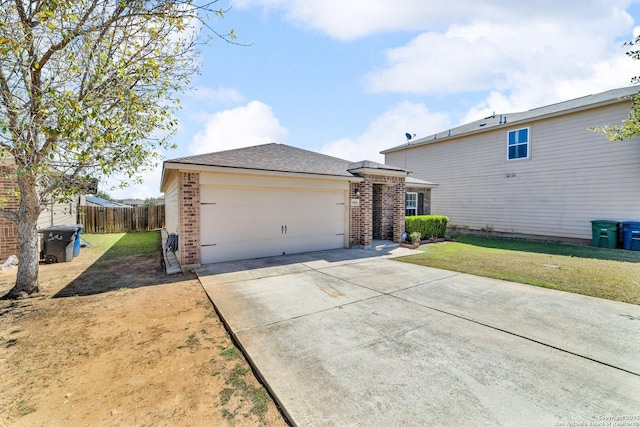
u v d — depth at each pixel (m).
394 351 3.30
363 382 2.72
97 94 4.37
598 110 11.21
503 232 14.39
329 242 10.11
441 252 10.01
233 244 8.05
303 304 4.84
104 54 4.41
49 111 4.14
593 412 2.32
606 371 2.90
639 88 11.03
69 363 3.13
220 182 7.60
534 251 10.23
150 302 5.02
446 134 17.66
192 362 3.16
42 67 4.41
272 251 8.78
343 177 9.63
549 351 3.30
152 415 2.35
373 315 4.38
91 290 5.69
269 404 2.49
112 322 4.20
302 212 9.37
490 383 2.70
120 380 2.83
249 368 3.05
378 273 6.95
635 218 10.49
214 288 5.69
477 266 7.77
